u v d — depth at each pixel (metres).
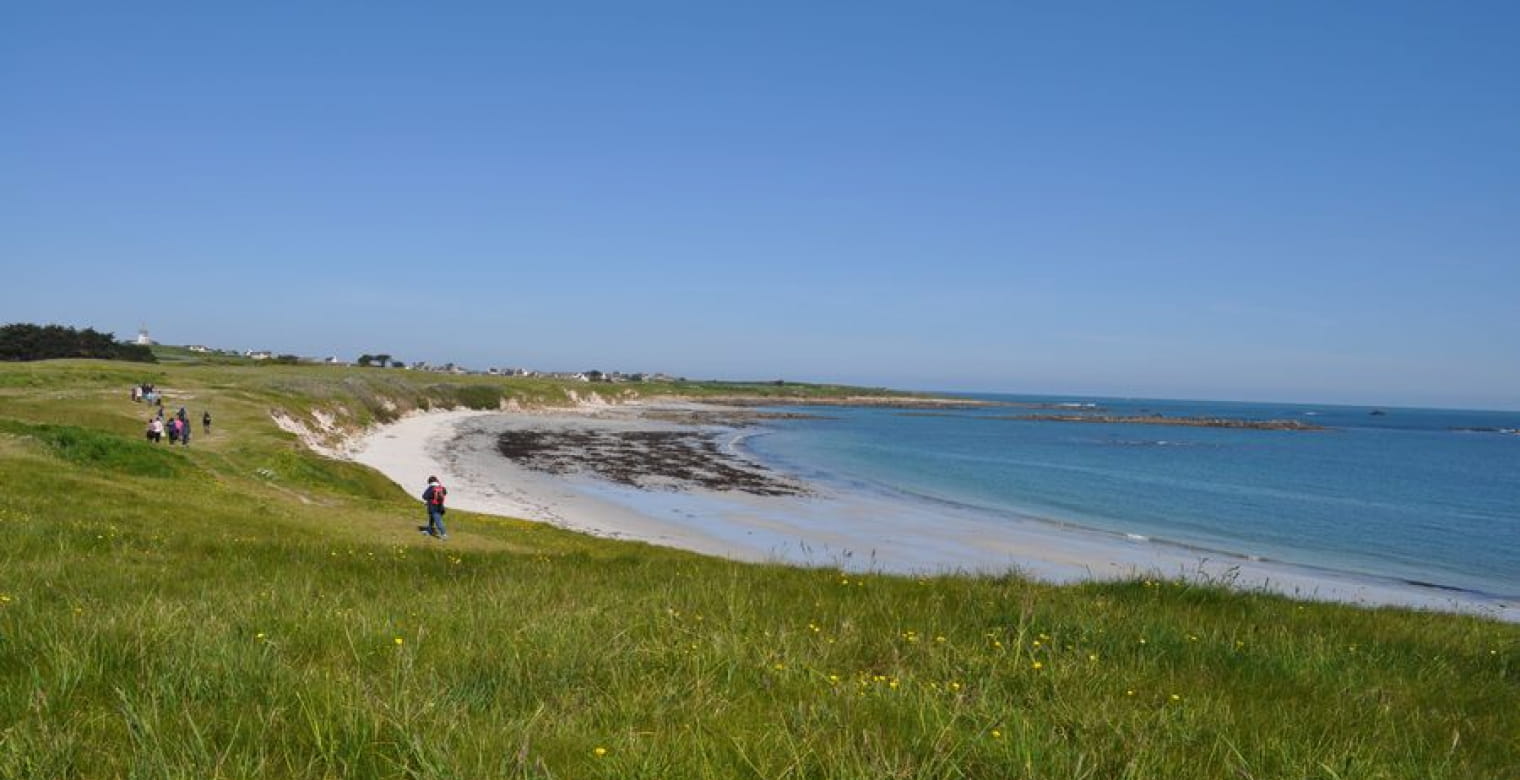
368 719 4.56
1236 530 42.53
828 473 63.25
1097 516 46.00
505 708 5.12
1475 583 31.36
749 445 86.88
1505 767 5.17
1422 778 4.83
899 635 7.78
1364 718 6.03
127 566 11.81
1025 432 131.38
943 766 4.36
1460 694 7.19
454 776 3.91
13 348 98.00
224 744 4.39
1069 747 4.81
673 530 36.47
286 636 6.62
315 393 74.75
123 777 3.95
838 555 32.19
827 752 4.48
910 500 49.81
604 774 4.12
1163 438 124.88
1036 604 9.90
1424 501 55.97
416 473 50.50
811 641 7.40
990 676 6.35
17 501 18.83
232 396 60.56
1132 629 8.61
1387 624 11.48
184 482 28.03
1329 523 45.62
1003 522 42.44
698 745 4.47
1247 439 126.88
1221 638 8.77
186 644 6.04
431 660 6.16
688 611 8.74
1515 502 56.28
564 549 25.09
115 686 5.09
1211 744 5.11
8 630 6.25
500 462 60.25
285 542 17.14
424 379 132.75
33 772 3.81
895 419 162.88
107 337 109.88
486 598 9.45
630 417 132.25
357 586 11.35
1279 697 6.53
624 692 5.43
